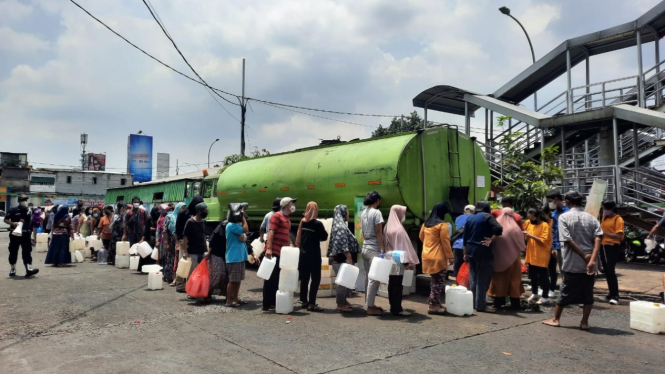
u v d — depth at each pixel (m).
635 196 13.84
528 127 16.70
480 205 7.11
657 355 4.82
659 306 5.75
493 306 7.30
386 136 9.49
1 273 10.88
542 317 6.65
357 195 9.24
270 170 11.84
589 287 5.84
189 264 8.34
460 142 9.66
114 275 10.72
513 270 7.15
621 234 7.60
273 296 7.07
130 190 26.27
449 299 6.84
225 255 7.43
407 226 8.88
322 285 8.35
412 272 7.98
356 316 6.68
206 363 4.49
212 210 14.48
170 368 4.33
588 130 16.33
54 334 5.55
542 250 7.52
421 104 18.03
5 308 6.99
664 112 13.05
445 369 4.34
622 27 14.96
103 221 14.14
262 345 5.12
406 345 5.15
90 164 66.62
